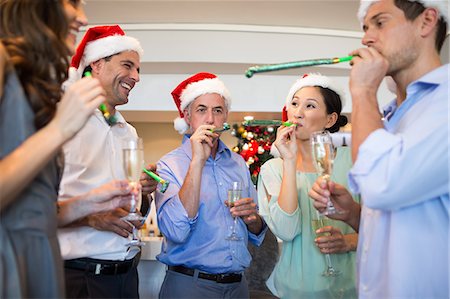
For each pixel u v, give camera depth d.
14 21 1.06
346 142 1.98
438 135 1.09
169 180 2.04
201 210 1.98
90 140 1.82
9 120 0.99
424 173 1.09
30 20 1.06
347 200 1.60
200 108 2.20
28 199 1.01
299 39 3.91
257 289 2.43
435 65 1.31
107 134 1.90
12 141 0.98
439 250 1.15
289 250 1.87
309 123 1.96
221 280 1.93
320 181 1.56
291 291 1.82
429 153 1.09
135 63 2.08
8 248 0.94
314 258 1.81
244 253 2.00
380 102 4.08
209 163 2.11
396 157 1.11
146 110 4.20
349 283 1.79
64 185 1.70
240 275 2.02
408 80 1.34
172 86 4.21
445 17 1.31
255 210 1.93
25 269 0.98
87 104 0.97
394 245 1.18
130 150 1.42
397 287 1.16
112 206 1.45
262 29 3.87
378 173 1.13
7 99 0.99
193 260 1.92
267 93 4.23
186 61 3.83
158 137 5.64
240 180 2.15
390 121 1.34
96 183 1.80
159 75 4.21
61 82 1.17
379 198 1.13
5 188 0.89
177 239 1.89
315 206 1.59
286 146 1.85
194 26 3.83
